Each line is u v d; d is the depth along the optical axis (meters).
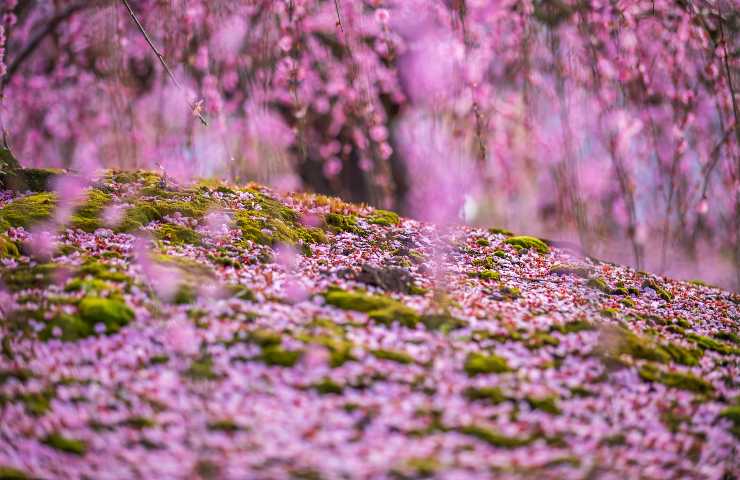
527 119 10.30
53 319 5.28
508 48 10.37
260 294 5.98
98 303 5.44
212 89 10.69
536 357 5.47
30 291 5.71
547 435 4.51
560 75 9.84
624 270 8.88
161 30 11.17
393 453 4.12
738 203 9.81
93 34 11.72
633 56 9.38
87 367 4.88
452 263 7.84
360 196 13.03
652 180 10.38
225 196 8.60
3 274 5.97
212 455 4.02
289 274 6.70
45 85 12.41
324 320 5.64
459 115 10.23
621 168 9.47
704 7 9.71
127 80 11.49
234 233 7.49
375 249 7.98
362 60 10.80
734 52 9.85
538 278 7.72
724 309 7.88
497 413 4.64
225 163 11.78
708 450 4.69
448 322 5.77
